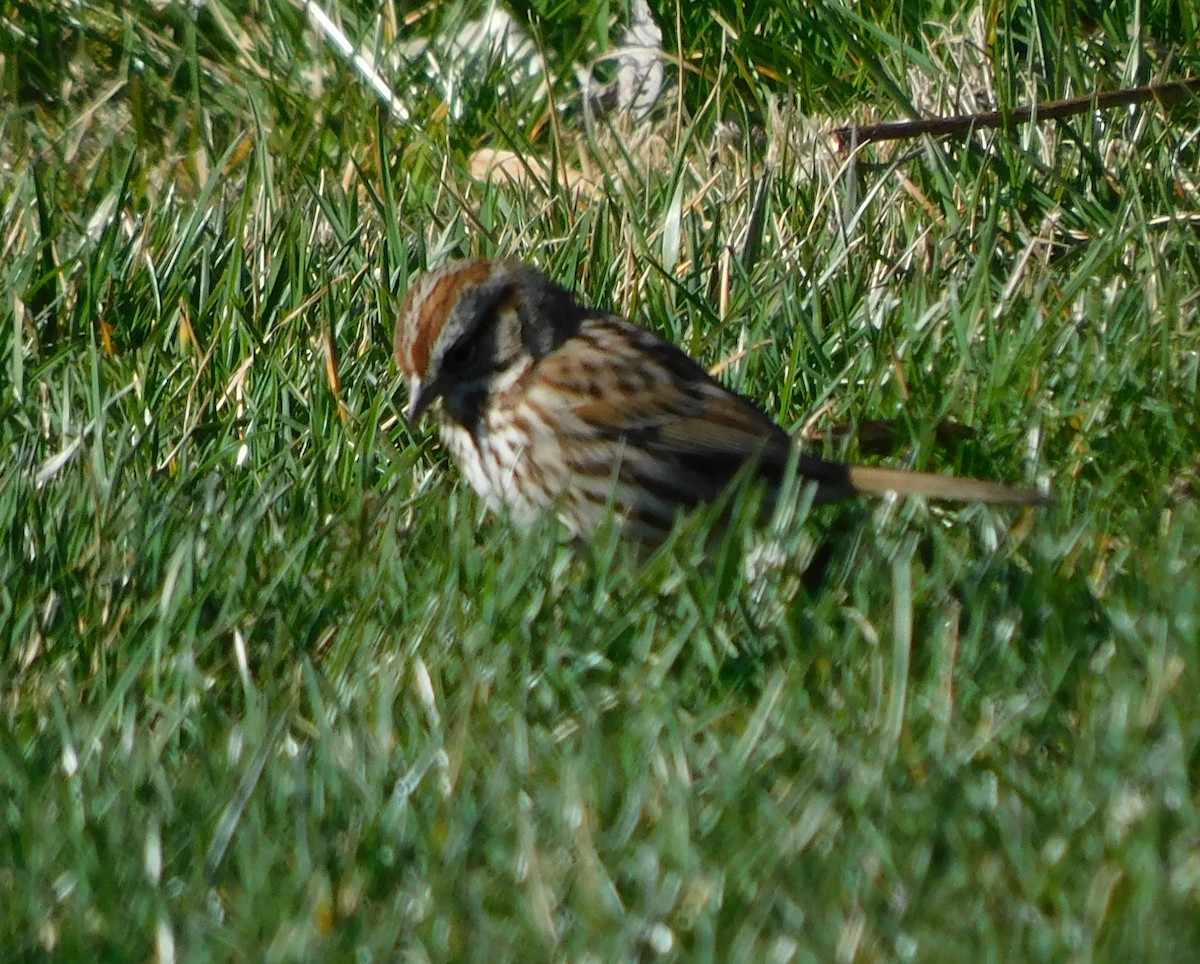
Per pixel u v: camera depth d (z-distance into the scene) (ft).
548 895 22.79
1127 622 28.09
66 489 33.27
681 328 41.63
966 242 44.09
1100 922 21.85
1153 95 46.85
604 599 30.25
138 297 41.78
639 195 47.85
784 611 29.81
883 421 36.94
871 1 55.77
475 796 25.75
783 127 48.80
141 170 50.96
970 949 21.72
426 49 57.67
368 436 36.27
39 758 27.20
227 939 22.71
